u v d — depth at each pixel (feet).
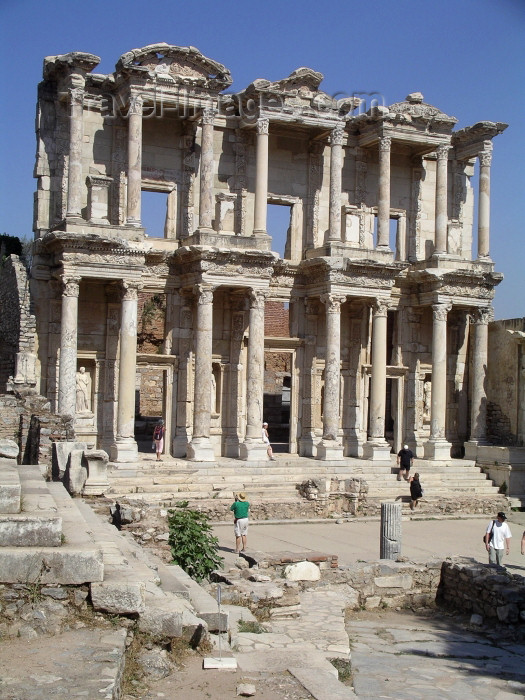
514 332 168.14
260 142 151.43
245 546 101.60
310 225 164.86
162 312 189.37
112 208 149.69
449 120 165.58
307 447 161.99
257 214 151.02
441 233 168.35
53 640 44.34
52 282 144.97
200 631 48.83
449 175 180.04
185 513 82.53
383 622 76.84
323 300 156.76
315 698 45.70
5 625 44.83
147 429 194.08
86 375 147.33
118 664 41.29
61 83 144.36
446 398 178.60
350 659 61.52
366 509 135.44
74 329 136.26
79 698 37.37
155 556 74.13
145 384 202.08
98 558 47.11
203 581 76.28
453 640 71.41
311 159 165.37
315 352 163.12
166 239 153.48
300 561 83.82
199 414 144.97
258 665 51.70
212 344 156.04
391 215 174.40
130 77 142.20
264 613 69.62
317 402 163.32
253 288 147.95
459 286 168.35
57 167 147.74
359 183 169.89
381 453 156.76
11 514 50.67
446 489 153.99
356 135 169.17
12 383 128.57
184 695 43.37
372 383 158.81
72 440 112.78
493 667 64.03
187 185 155.22
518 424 169.37
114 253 138.00
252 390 148.77
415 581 84.89
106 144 149.69
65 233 134.00
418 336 174.40
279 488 138.51
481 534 124.06
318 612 71.77
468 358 179.73
